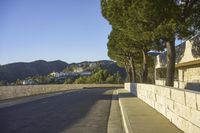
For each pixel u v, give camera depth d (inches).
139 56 2507.4
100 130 591.8
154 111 829.2
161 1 914.7
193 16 941.2
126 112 815.1
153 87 904.9
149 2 917.2
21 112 896.9
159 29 911.0
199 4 924.6
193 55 1414.9
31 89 1914.4
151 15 924.0
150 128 554.3
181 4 933.2
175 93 574.6
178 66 1759.4
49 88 2375.7
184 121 501.4
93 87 3954.2
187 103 480.1
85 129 601.6
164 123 608.7
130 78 3122.5
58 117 782.5
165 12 922.7
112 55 2618.1
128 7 999.0
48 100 1409.9
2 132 567.2
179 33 921.5
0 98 1430.9
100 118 767.1
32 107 1054.4
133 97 1487.5
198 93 431.5
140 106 981.2
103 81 5012.3
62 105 1133.1
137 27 999.0
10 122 691.4
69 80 5383.9
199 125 414.9
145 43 1374.3
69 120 727.1
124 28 1105.4
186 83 1585.9
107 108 1020.5
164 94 707.4
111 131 592.1
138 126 581.0
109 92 2284.7
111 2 1077.8
